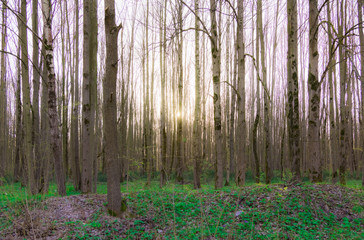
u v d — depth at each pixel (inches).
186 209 262.2
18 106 514.9
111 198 244.8
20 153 396.2
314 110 377.4
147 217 243.3
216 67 394.0
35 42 387.5
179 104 567.5
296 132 392.8
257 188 320.2
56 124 306.7
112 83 244.1
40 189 288.2
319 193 291.6
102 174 782.5
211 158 933.8
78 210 253.8
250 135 795.4
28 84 346.9
